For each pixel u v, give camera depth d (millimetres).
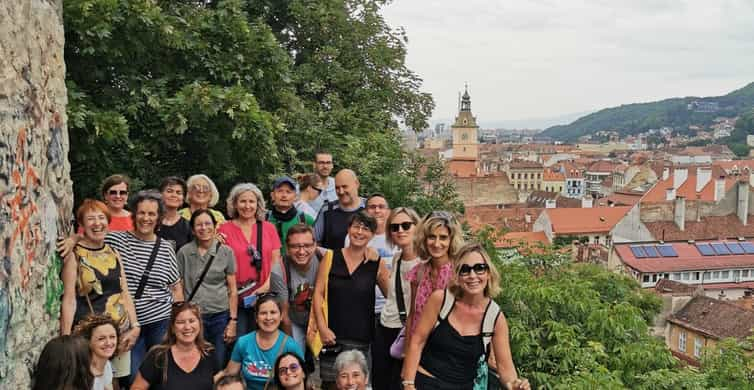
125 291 5805
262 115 11070
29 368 4504
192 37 11609
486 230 13875
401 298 6062
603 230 78188
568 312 10922
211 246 6637
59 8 5590
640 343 10672
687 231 70250
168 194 7117
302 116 14148
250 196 6934
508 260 13836
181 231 7188
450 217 5500
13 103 4320
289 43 18062
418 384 4906
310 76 17109
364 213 6262
